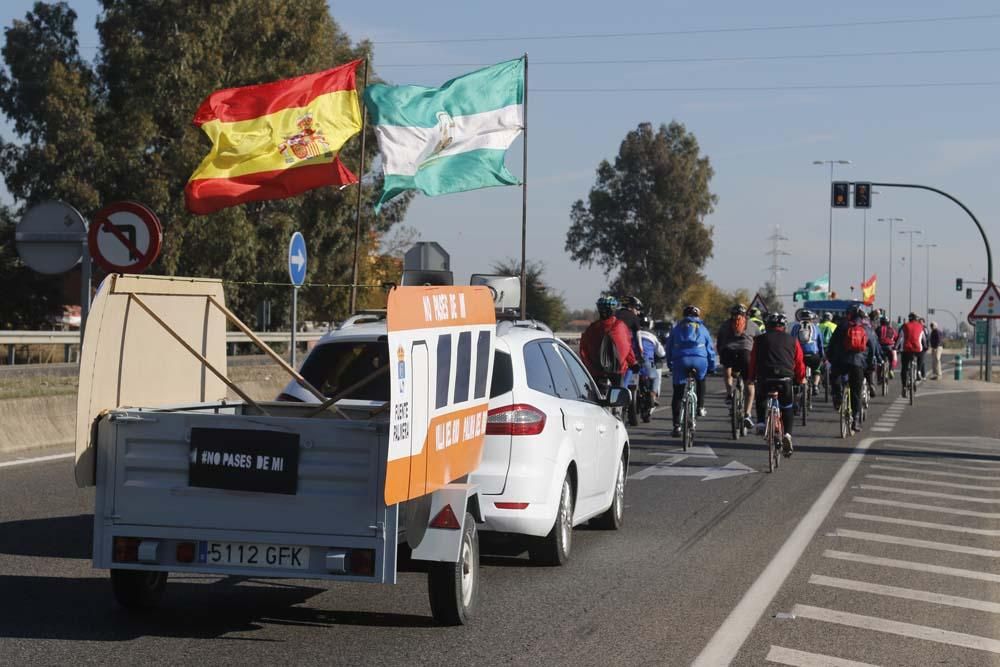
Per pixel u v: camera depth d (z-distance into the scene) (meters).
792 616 8.31
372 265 63.84
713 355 21.31
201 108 19.31
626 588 9.23
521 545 11.22
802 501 14.16
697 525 12.35
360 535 7.14
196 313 8.52
